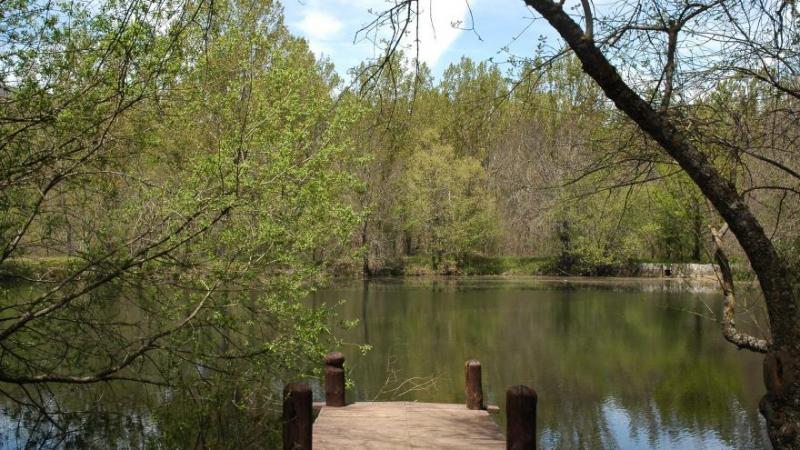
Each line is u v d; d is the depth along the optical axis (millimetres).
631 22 4863
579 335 19250
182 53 6367
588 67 4031
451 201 42156
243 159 8086
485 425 7750
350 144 9125
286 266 9312
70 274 7039
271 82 9016
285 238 8688
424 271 43219
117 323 7312
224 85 9070
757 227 4004
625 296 29078
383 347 17156
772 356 3953
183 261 7609
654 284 34656
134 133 7172
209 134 9078
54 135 6543
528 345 17625
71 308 6918
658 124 4055
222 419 8164
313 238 9148
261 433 8000
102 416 8516
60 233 7383
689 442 9969
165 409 7988
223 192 7430
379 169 35906
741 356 16109
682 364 15266
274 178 8109
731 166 5457
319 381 12500
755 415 11289
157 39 6188
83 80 6434
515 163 33500
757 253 3996
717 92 5246
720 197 4031
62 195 7414
